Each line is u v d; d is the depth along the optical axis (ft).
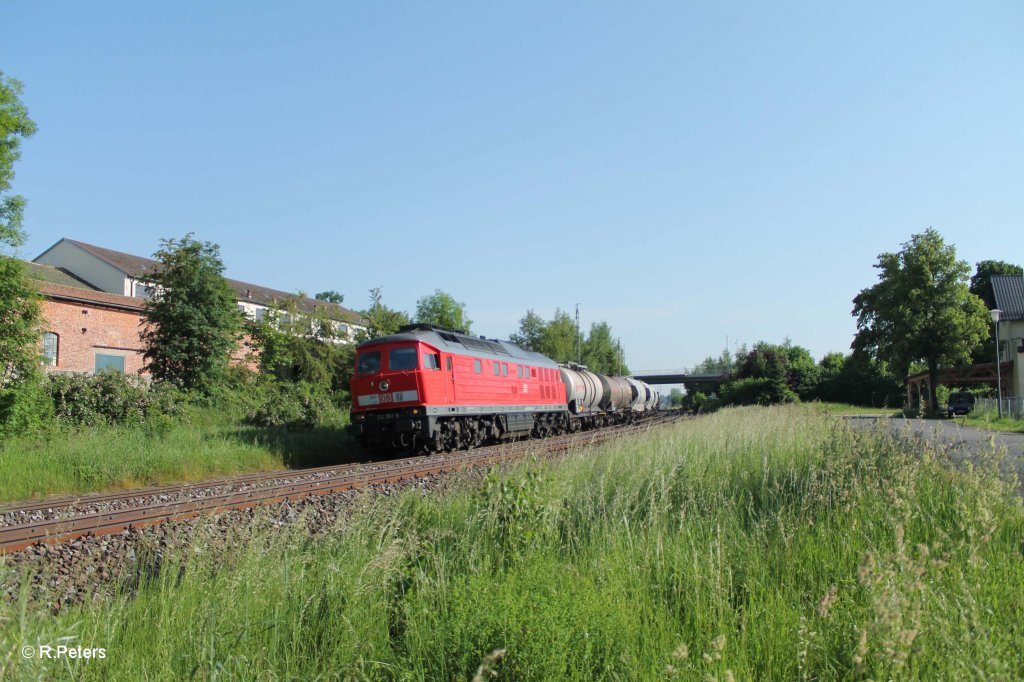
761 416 59.47
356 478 43.57
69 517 30.32
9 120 80.53
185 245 88.38
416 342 66.28
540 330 228.02
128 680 13.08
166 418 67.56
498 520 21.95
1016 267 237.04
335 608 16.39
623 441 44.34
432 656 14.15
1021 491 25.21
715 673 12.17
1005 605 14.75
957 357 151.43
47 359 60.23
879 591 13.94
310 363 106.32
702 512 24.67
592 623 14.01
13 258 60.85
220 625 14.94
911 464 25.76
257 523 22.61
